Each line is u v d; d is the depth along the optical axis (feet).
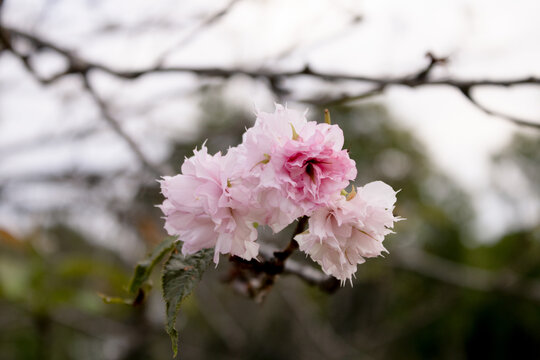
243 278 6.23
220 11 7.77
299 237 4.31
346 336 32.37
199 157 4.13
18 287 15.66
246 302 30.37
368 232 4.14
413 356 37.76
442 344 36.99
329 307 33.68
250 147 3.89
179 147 16.89
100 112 9.59
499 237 37.42
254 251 4.21
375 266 23.48
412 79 6.23
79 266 15.89
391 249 22.31
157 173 9.21
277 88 8.06
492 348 36.83
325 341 24.54
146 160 9.38
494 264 35.27
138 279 5.32
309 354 27.22
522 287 20.22
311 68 7.28
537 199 29.32
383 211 4.15
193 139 17.29
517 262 22.75
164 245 5.31
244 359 28.17
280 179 3.78
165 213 4.18
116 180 15.23
